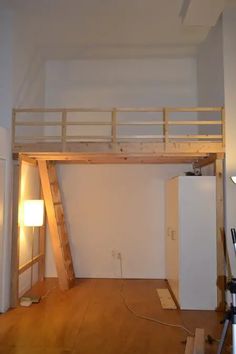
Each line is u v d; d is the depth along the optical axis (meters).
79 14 4.60
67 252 5.68
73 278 5.73
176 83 6.23
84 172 6.16
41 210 4.78
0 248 4.17
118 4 4.35
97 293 5.07
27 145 4.50
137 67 6.28
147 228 6.07
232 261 4.36
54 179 5.57
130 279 5.95
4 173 4.30
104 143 4.52
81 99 6.29
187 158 5.25
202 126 5.75
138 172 6.13
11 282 4.40
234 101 4.47
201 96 5.84
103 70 6.30
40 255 5.75
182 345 3.29
